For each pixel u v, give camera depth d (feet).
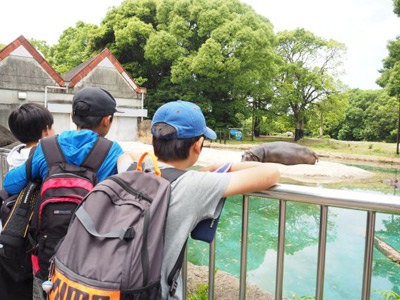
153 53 104.78
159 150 4.99
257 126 137.49
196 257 19.11
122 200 4.18
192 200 4.48
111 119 6.65
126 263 3.67
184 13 107.55
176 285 4.49
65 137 6.06
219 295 11.29
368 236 4.85
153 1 116.06
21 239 6.01
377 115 181.98
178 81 104.73
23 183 6.26
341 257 19.57
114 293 3.59
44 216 5.31
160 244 3.93
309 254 20.56
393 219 28.12
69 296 3.67
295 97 124.16
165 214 4.11
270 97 126.52
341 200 4.80
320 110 131.34
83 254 3.82
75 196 5.30
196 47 113.29
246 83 108.37
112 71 87.04
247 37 96.17
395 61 82.53
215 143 95.86
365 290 4.97
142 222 3.93
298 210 31.45
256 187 4.76
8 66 74.90
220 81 107.86
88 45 124.77
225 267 18.24
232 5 109.70
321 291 5.24
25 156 7.34
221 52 99.50
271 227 25.84
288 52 133.59
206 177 4.64
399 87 82.33
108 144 6.05
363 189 39.96
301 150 58.34
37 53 77.25
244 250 5.66
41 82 78.28
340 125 215.72
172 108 4.95
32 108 7.40
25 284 6.91
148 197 4.21
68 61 135.85
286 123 144.25
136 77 119.14
